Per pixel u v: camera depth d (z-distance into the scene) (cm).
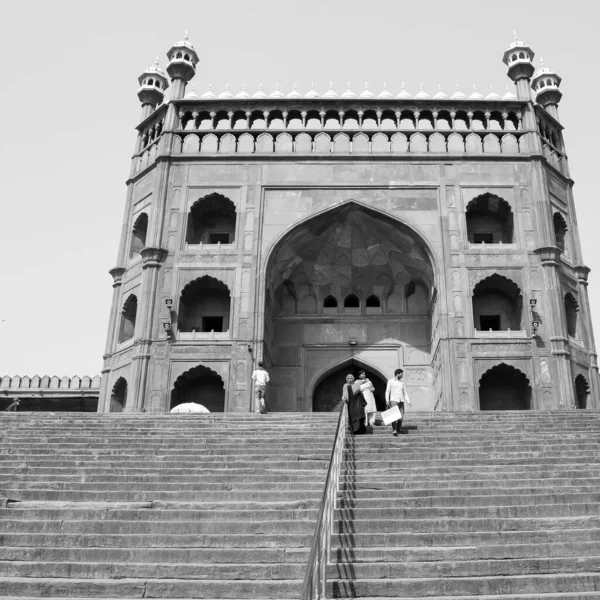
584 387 1888
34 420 1195
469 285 1875
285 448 949
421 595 539
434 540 622
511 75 2159
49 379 2281
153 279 1897
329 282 2175
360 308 2166
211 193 1995
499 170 2000
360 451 924
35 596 555
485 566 573
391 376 2081
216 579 578
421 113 2102
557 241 2073
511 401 1917
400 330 2125
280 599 545
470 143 2041
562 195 2081
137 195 2138
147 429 1089
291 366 2103
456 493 749
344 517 681
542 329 1830
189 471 852
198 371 1841
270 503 725
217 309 2023
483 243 1919
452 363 1800
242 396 1781
